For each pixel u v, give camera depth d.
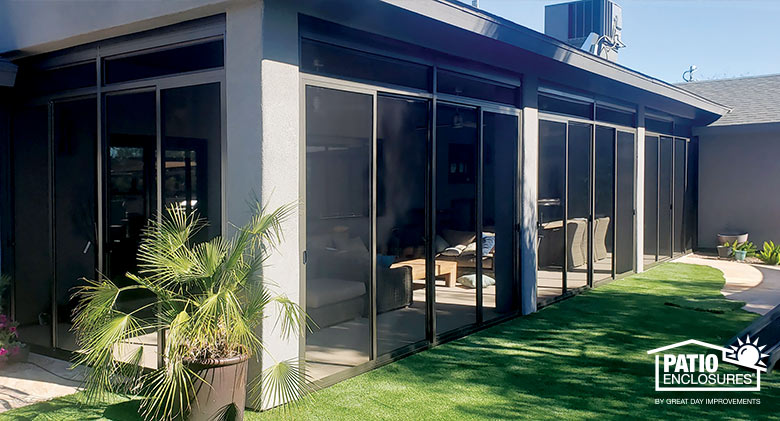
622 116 9.78
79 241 6.18
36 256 6.07
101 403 4.27
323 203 9.15
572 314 7.22
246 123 4.14
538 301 7.64
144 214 6.45
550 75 7.42
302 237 4.39
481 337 6.17
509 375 4.97
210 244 3.80
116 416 4.02
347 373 4.85
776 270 10.72
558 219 12.20
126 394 4.44
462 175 11.69
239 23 4.15
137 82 4.80
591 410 4.22
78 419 3.97
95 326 3.73
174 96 6.42
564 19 14.45
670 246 12.02
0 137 5.82
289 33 4.23
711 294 8.42
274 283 4.16
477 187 6.38
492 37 5.53
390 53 5.15
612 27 14.12
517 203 7.04
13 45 5.43
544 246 10.92
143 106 6.34
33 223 6.00
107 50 5.02
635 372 5.09
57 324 5.54
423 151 10.98
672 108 10.91
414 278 7.86
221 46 4.34
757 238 13.02
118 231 6.27
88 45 5.16
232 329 3.66
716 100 14.62
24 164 5.90
